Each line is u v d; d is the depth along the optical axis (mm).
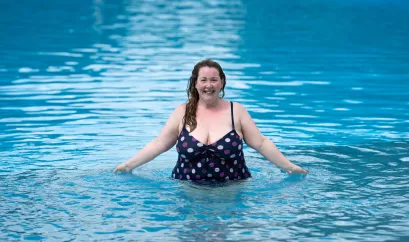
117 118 8477
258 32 16406
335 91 10195
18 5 21500
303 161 6633
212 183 5988
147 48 14250
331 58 13055
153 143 6348
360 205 5297
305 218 5004
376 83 10820
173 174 6211
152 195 5621
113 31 16625
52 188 5797
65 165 6516
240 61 12719
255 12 20391
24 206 5328
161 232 4750
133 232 4758
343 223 4895
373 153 6922
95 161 6664
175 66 12258
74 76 11344
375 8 20672
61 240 4617
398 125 8188
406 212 5121
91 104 9281
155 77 11266
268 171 6363
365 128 8016
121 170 6316
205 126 6133
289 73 11586
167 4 22891
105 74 11523
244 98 9641
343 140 7469
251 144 6293
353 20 18250
